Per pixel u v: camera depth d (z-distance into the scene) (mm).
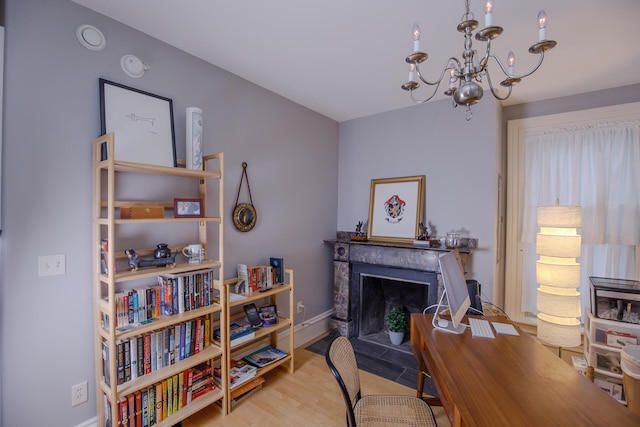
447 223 3104
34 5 1540
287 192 3100
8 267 1480
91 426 1743
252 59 2320
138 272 1729
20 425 1517
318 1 1667
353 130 3758
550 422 1003
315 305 3480
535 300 3152
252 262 2729
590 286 2498
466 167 3004
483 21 1832
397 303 3518
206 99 2340
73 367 1686
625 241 2701
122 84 1857
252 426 1943
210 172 2014
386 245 3102
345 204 3811
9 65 1470
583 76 2557
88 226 1739
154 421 1754
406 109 3361
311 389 2350
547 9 1705
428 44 2104
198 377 1998
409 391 2350
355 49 2174
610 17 1769
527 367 1364
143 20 1841
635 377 1764
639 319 2191
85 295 1731
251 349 2633
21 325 1519
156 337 1803
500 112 3123
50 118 1597
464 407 1077
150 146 1953
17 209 1501
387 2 1675
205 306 2053
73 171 1680
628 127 2715
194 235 2258
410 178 3301
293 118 3164
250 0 1659
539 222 2648
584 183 2895
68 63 1653
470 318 2004
